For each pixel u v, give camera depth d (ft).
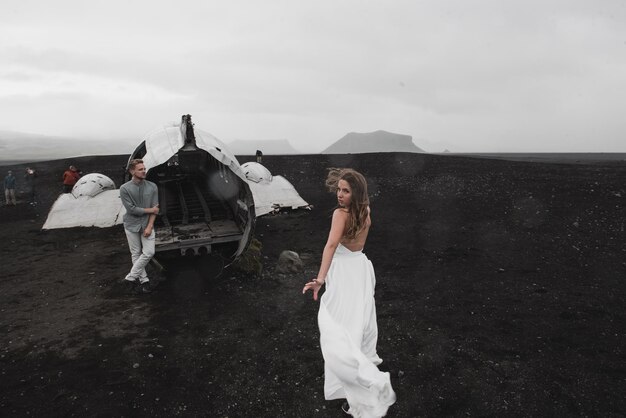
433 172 55.47
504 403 10.94
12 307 17.28
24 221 34.09
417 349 13.80
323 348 7.13
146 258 17.90
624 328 15.21
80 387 11.59
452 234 28.43
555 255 23.79
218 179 28.30
